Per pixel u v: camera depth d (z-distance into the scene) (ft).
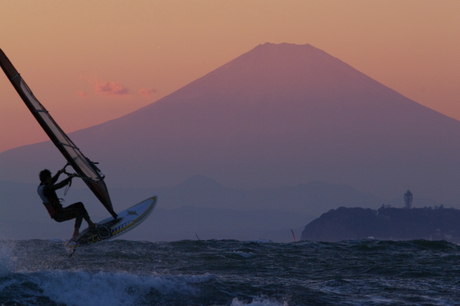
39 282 139.85
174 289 150.10
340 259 225.35
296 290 160.04
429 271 196.85
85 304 131.95
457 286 171.53
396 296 156.46
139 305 136.36
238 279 171.73
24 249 224.12
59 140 154.40
